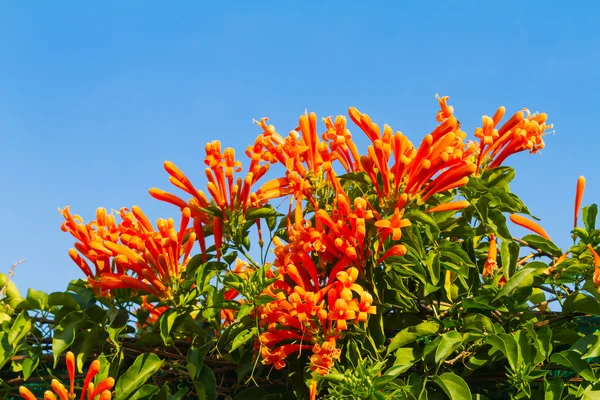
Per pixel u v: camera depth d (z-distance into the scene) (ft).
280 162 14.05
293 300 11.75
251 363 13.58
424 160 12.17
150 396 13.08
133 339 14.93
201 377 13.32
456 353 13.82
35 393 15.01
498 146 15.06
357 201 12.07
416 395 12.30
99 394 12.10
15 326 14.06
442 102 14.73
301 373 13.16
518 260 15.44
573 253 13.46
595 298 13.58
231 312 16.39
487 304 13.60
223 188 14.10
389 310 14.74
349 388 11.28
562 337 13.58
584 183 13.42
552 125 15.06
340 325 11.57
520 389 12.48
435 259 13.21
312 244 12.34
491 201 13.96
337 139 13.34
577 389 13.00
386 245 13.21
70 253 14.40
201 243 14.28
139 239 13.89
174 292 13.65
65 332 13.35
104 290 14.10
